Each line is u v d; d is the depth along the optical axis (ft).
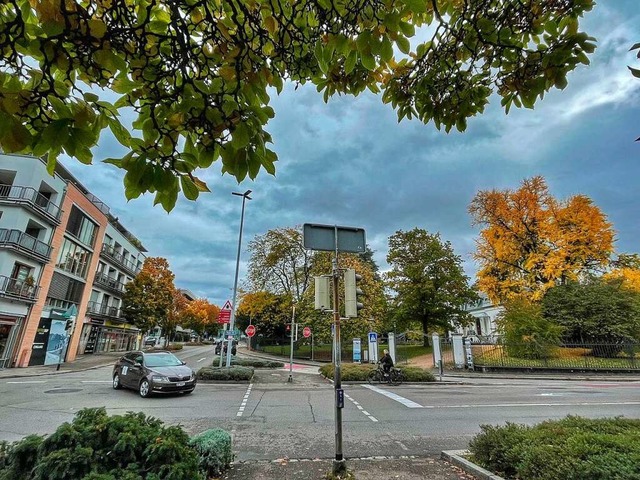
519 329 73.05
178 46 5.69
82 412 12.63
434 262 106.93
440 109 9.59
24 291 70.18
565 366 67.97
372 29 5.95
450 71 9.04
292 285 102.53
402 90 9.71
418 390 46.14
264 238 103.96
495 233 92.22
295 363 96.94
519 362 69.92
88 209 96.02
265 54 7.35
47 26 4.81
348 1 6.15
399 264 111.86
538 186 89.76
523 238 89.71
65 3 4.86
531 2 7.62
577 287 78.64
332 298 19.93
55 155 4.82
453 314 104.22
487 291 92.22
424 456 19.08
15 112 4.61
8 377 55.47
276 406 33.58
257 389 46.09
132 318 125.29
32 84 5.15
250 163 5.43
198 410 31.58
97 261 103.71
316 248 19.30
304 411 31.19
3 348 66.49
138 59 5.37
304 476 16.14
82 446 10.85
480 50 8.54
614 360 69.00
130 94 5.57
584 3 7.36
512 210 90.99
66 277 87.66
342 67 8.71
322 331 90.12
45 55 4.85
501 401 36.55
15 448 10.68
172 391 38.68
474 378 61.93
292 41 7.18
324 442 21.77
